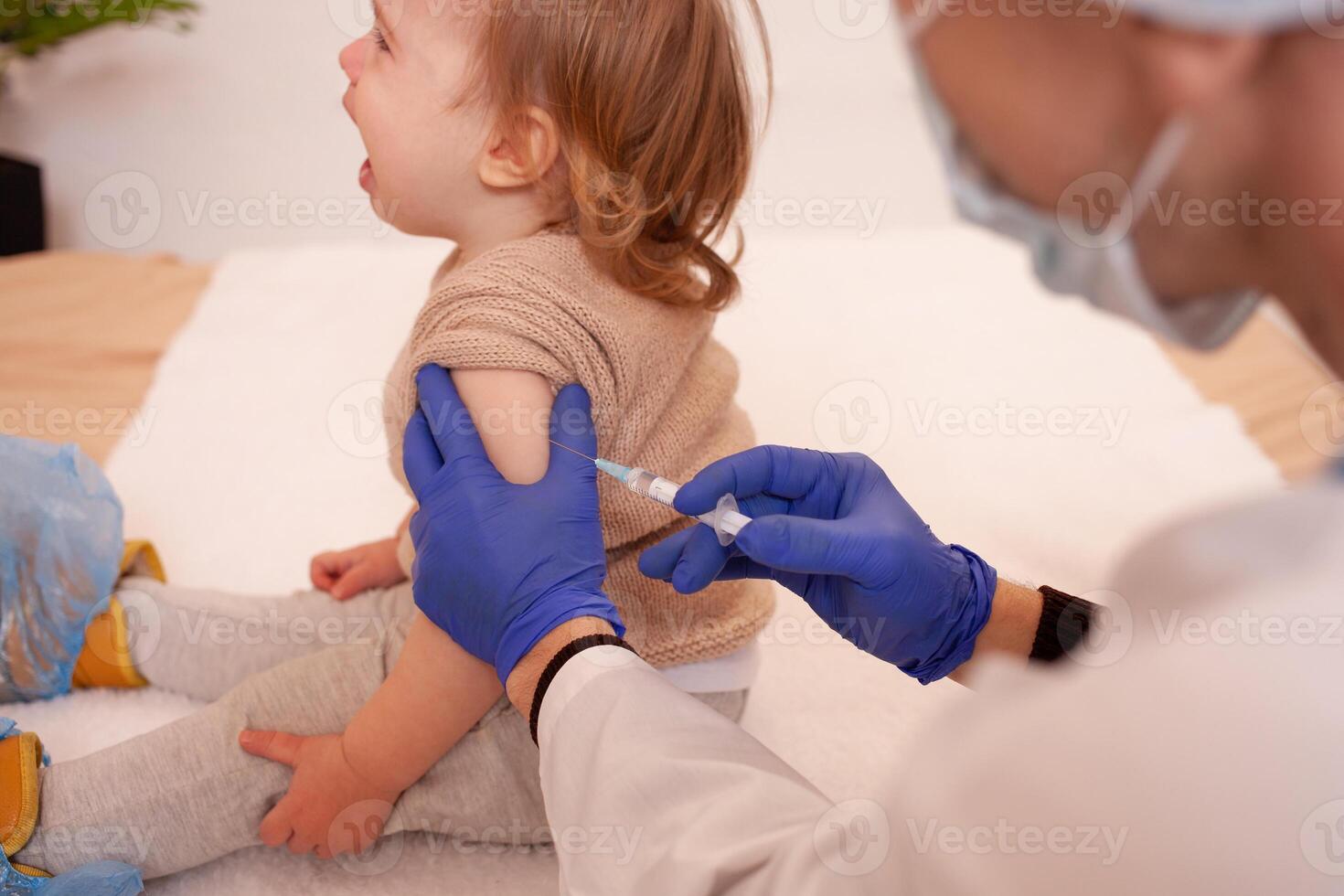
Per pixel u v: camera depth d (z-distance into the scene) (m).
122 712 1.10
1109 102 0.40
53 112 2.33
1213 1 0.35
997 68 0.42
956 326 1.67
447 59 0.91
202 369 1.73
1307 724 0.39
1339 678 0.39
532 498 0.82
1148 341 1.50
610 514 0.90
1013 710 0.48
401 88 0.92
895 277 1.84
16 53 2.22
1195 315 0.46
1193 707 0.41
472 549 0.80
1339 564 0.41
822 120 1.97
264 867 0.94
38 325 1.84
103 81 2.32
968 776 0.46
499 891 0.92
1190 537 0.45
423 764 0.88
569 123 0.89
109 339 1.81
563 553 0.80
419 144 0.93
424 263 2.09
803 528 0.75
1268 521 0.44
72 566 1.10
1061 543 1.13
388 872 0.93
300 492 1.49
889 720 1.10
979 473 1.30
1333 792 0.38
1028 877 0.43
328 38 2.31
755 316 1.72
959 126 0.46
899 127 1.96
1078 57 0.40
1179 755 0.40
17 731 0.91
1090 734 0.43
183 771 0.89
